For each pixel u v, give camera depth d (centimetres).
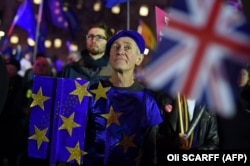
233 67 233
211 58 234
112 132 259
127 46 262
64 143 262
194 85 235
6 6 1411
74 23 973
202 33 234
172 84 238
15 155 494
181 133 329
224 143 296
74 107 262
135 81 274
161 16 279
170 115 340
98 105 263
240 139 282
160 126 342
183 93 236
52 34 1173
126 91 265
